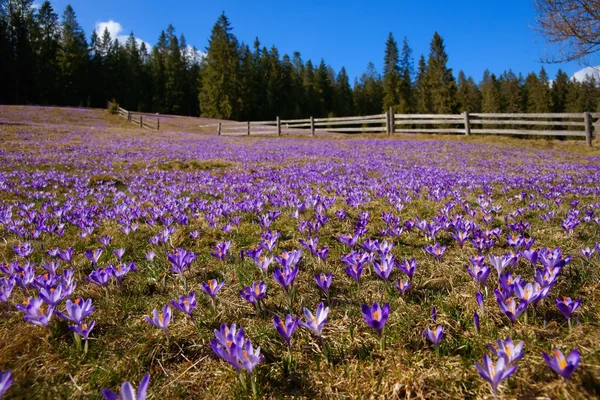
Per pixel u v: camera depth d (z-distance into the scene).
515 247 2.89
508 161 11.91
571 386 1.43
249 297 2.05
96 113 43.91
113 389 1.62
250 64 73.19
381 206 5.24
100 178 8.34
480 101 88.44
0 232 4.07
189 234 3.88
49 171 8.91
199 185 7.31
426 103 70.31
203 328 2.09
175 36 76.44
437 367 1.68
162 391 1.61
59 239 3.81
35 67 61.66
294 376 1.70
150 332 2.04
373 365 1.73
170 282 2.74
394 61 75.56
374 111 94.88
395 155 13.62
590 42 14.66
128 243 3.68
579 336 1.77
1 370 1.72
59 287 2.01
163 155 13.04
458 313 2.11
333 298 2.43
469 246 3.28
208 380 1.70
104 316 2.21
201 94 65.44
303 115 78.94
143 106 69.25
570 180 7.69
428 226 3.49
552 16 14.80
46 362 1.79
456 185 6.85
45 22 66.94
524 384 1.50
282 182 7.59
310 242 2.89
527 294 1.79
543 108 75.00
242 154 13.73
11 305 2.30
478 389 1.53
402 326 2.01
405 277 2.65
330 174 8.77
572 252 2.96
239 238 3.79
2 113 34.16
